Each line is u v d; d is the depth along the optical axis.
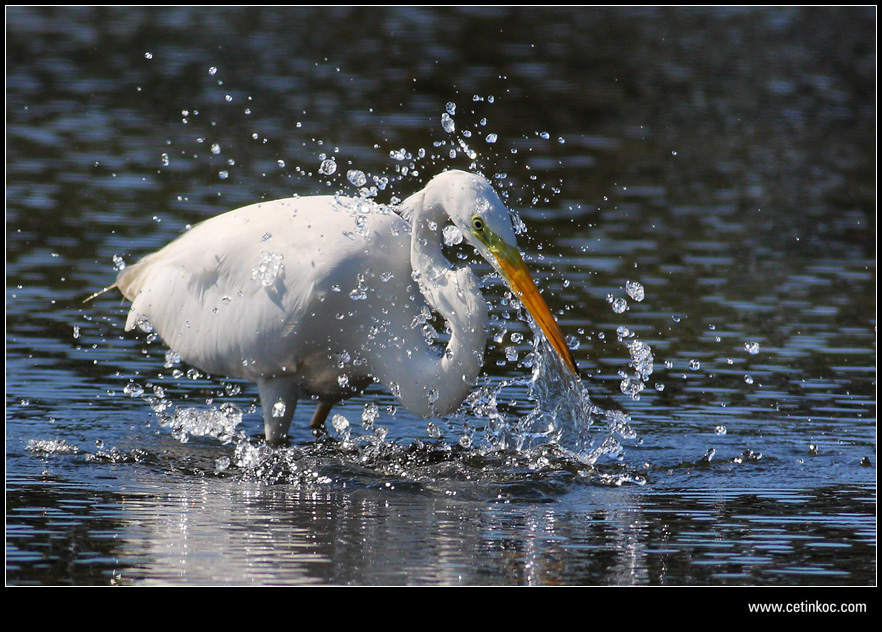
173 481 9.96
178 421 11.77
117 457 10.62
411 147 26.02
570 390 11.03
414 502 9.45
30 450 10.68
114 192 21.66
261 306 11.16
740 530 8.72
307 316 11.01
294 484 9.97
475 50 39.59
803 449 11.05
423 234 10.83
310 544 8.29
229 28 41.88
